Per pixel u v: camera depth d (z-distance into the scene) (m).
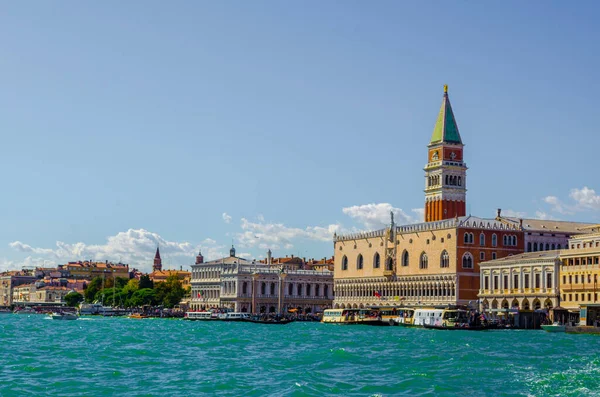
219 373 102.44
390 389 88.19
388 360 116.56
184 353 130.88
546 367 105.81
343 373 101.31
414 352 130.50
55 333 195.50
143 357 123.19
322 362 114.12
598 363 111.00
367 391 87.06
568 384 89.88
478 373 99.50
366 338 172.12
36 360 117.31
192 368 108.06
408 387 89.38
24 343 154.12
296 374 99.62
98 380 95.69
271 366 109.94
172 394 85.81
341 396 83.81
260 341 162.12
